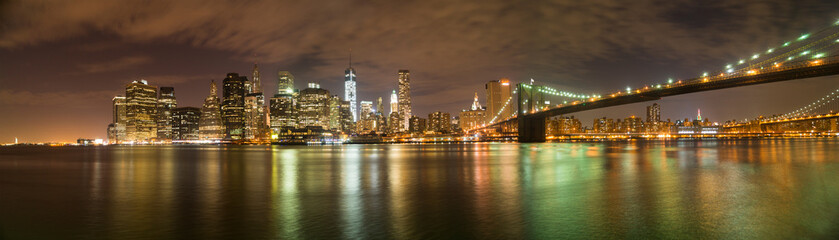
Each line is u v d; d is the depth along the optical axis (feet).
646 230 68.44
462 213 82.69
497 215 80.33
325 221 78.23
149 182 144.46
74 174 181.27
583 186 117.60
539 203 91.56
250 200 101.71
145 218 83.41
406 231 70.54
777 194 99.66
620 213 80.33
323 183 135.54
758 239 63.16
